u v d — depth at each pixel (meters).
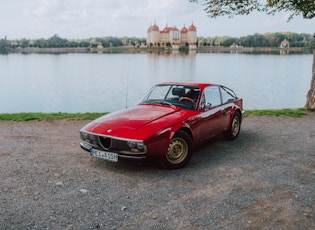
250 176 4.98
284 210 3.86
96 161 5.70
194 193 4.34
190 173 5.11
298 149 6.57
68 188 4.48
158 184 4.65
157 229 3.42
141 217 3.68
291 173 5.12
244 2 11.41
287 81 88.62
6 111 46.06
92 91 71.88
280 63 185.88
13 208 3.86
